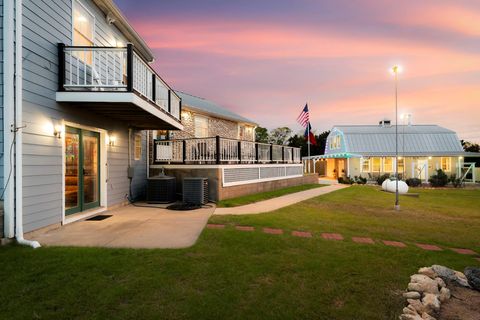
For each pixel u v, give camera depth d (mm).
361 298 3152
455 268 4379
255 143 13484
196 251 4453
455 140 28312
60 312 2627
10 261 3793
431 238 6250
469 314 3020
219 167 10227
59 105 5953
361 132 29312
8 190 4660
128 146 9586
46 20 5551
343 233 6168
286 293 3184
